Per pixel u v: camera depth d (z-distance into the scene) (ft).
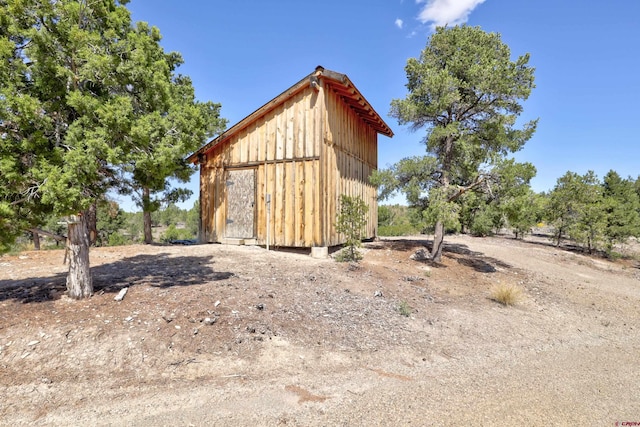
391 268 31.40
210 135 36.86
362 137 46.62
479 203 35.63
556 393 12.99
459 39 37.86
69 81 15.84
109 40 17.01
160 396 11.14
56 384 11.42
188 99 31.24
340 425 10.02
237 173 38.32
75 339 13.74
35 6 15.23
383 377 13.33
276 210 35.65
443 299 24.75
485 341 18.34
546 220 62.64
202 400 11.03
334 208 36.22
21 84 14.55
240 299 18.86
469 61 37.06
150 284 20.22
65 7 15.29
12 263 27.94
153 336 14.42
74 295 17.16
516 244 59.06
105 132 15.19
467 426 10.25
